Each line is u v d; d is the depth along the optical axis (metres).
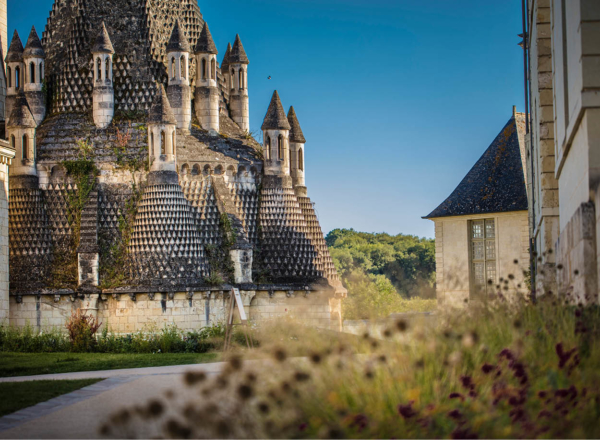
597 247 17.41
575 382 12.28
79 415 15.14
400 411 10.95
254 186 50.56
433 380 11.98
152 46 51.53
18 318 44.62
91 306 44.72
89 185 47.25
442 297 16.81
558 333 14.06
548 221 28.09
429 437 11.02
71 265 46.09
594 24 17.80
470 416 11.27
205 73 52.16
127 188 47.72
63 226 46.88
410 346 12.68
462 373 12.19
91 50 50.62
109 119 49.31
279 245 49.38
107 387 19.12
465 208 55.81
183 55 50.69
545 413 11.09
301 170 53.69
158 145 46.75
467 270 55.69
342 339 13.47
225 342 32.81
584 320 15.12
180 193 46.84
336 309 49.59
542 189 28.31
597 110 17.86
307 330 16.12
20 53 51.03
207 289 45.41
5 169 43.25
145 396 16.84
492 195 55.25
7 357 33.53
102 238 46.56
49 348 37.72
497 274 54.56
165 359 31.62
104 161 47.72
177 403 15.20
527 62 37.75
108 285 45.25
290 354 13.10
